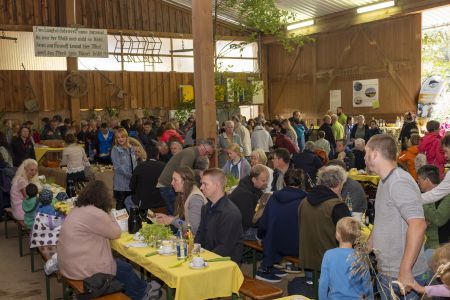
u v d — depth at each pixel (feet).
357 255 8.56
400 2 45.70
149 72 54.85
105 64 52.80
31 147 33.24
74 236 13.00
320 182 13.26
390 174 8.84
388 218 8.84
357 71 51.52
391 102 48.52
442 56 49.55
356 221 9.70
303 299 9.58
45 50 38.83
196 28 24.40
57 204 19.99
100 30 40.60
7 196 28.02
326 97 55.26
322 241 12.82
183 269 11.44
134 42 54.44
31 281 18.48
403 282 8.22
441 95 43.80
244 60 61.41
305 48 57.16
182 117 54.85
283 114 60.85
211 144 21.17
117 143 23.08
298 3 50.29
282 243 14.58
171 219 15.60
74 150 27.96
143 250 13.12
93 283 12.53
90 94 51.52
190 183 14.90
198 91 24.66
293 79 59.16
